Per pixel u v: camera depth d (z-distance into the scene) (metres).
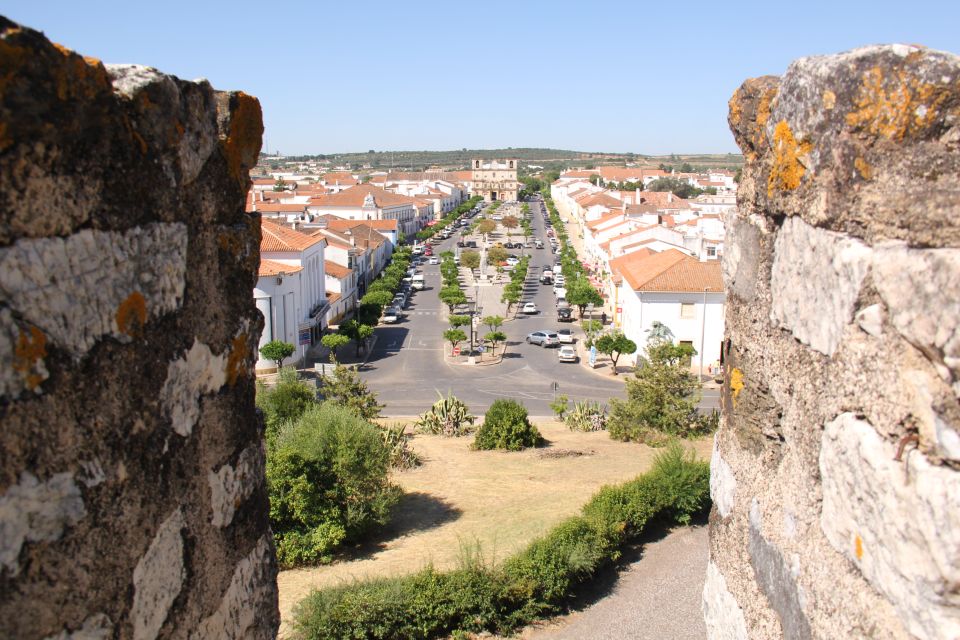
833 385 3.33
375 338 50.66
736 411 4.63
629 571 16.75
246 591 3.85
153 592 3.00
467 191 190.62
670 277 42.12
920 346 2.71
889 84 3.16
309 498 17.19
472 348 45.66
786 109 3.88
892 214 3.02
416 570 16.12
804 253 3.65
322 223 77.00
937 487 2.57
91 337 2.61
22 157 2.31
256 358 4.02
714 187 153.88
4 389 2.25
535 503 20.83
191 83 3.31
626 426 28.55
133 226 2.86
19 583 2.32
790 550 3.77
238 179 3.79
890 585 2.84
